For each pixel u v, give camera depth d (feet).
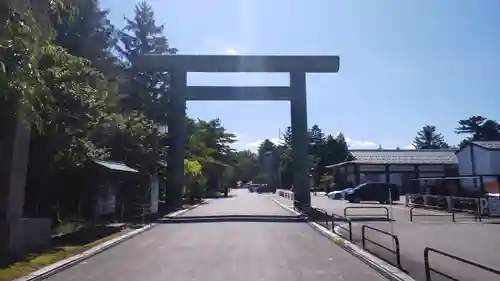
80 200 77.10
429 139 460.96
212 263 41.11
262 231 68.49
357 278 34.24
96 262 42.09
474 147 162.61
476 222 79.15
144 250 49.83
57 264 39.04
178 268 38.73
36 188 72.64
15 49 29.35
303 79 111.96
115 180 81.97
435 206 113.29
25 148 48.78
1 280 32.30
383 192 149.28
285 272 36.70
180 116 112.37
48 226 52.60
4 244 43.42
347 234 61.62
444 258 42.34
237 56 111.86
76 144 63.72
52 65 47.83
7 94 31.78
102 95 69.36
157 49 183.32
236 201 173.47
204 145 229.66
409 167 204.54
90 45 105.91
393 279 33.14
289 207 124.47
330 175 280.92
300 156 111.55
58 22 36.47
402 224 76.43
